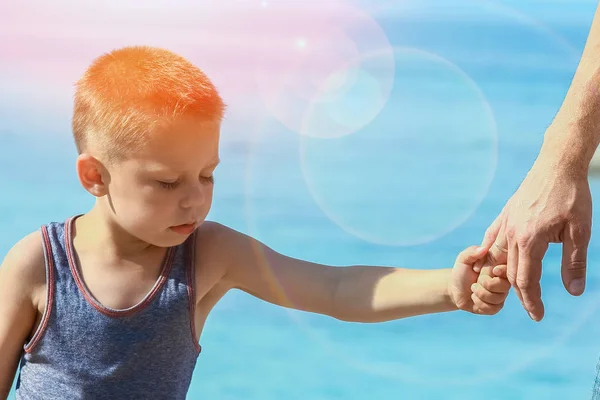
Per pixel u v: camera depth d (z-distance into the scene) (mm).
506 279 1954
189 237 2023
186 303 1958
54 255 1971
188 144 1831
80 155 1924
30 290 1958
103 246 1968
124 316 1920
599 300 5148
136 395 1941
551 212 1898
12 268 1965
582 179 1923
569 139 1921
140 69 1877
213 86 1943
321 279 2031
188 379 2016
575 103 1939
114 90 1859
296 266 2057
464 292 1959
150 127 1812
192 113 1830
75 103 1952
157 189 1849
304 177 7883
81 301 1935
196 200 1866
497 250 1955
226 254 2049
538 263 1928
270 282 2045
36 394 1953
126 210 1885
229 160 8367
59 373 1941
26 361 1990
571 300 5164
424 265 5758
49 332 1942
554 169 1923
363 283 2010
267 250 2070
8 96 10492
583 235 1904
